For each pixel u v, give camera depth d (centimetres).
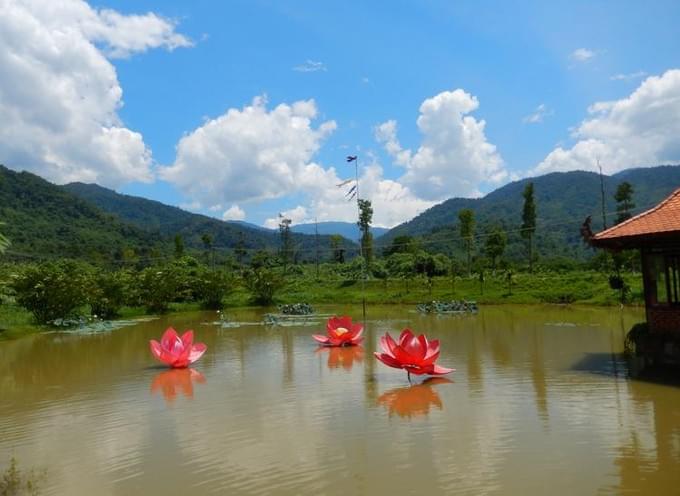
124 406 1120
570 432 834
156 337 2364
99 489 688
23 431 967
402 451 776
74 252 6594
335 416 976
